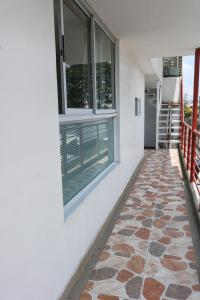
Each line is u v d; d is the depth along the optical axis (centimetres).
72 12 219
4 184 118
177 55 475
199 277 208
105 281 204
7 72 118
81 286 199
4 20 115
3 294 120
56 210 172
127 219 317
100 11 258
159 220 313
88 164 271
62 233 183
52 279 170
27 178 136
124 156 414
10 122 121
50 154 161
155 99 893
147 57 492
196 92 439
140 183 470
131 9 253
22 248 134
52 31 158
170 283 201
